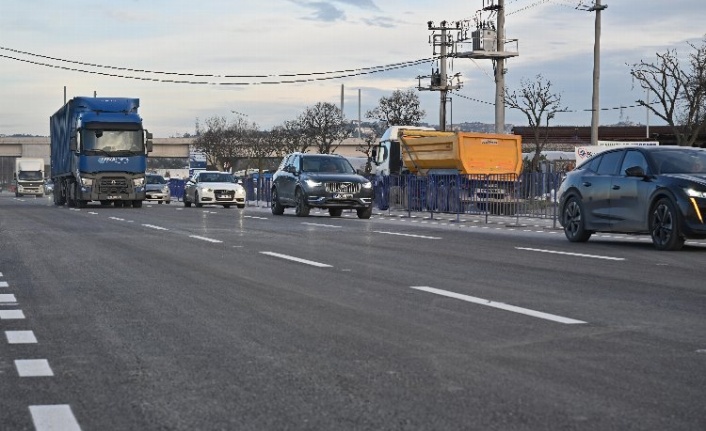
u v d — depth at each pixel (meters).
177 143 126.31
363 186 30.16
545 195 25.97
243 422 4.59
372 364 5.96
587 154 32.41
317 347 6.58
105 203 47.78
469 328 7.36
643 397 5.02
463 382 5.42
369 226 23.69
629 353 6.29
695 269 12.17
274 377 5.61
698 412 4.70
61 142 45.72
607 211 16.81
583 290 9.82
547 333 7.11
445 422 4.54
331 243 16.81
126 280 10.80
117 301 9.05
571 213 17.86
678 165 16.14
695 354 6.24
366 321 7.74
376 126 84.94
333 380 5.51
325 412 4.76
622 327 7.38
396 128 44.06
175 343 6.80
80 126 39.72
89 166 39.56
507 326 7.45
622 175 16.72
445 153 38.34
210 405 4.94
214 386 5.39
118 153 39.81
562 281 10.69
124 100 40.53
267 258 13.62
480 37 51.41
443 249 15.47
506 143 38.03
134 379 5.60
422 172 40.72
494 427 4.45
